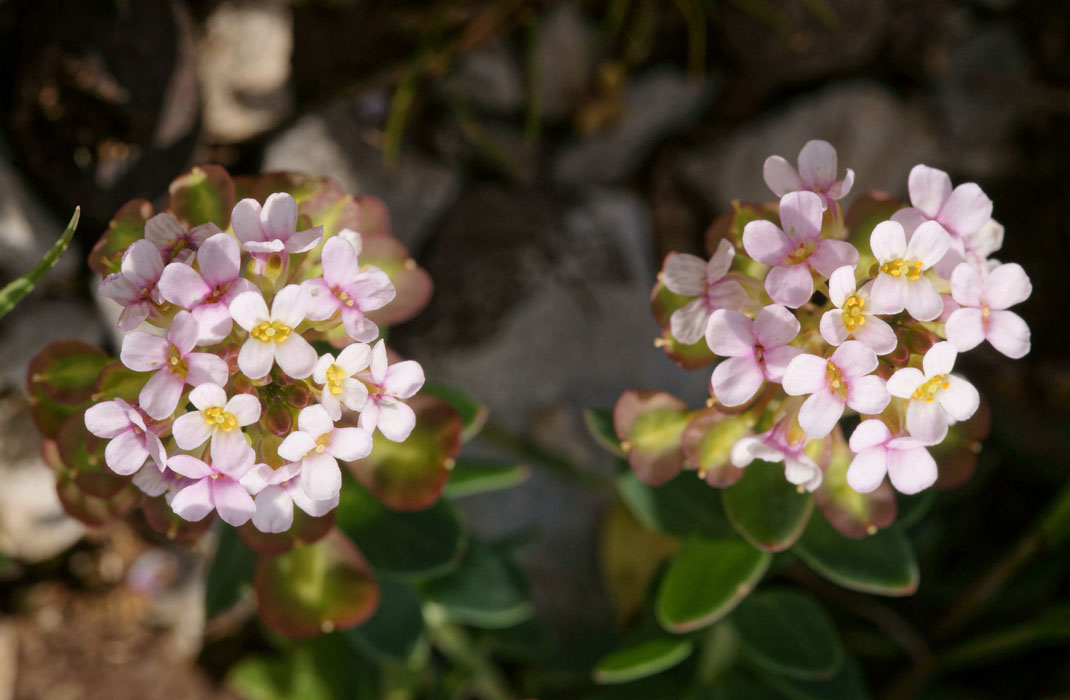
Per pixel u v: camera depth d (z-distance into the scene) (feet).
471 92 0.69
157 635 0.70
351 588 0.57
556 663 0.68
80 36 0.61
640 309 0.69
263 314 0.51
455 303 0.67
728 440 0.55
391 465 0.56
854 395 0.52
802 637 0.60
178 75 0.64
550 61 0.69
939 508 0.69
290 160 0.67
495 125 0.70
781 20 0.69
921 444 0.52
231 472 0.51
